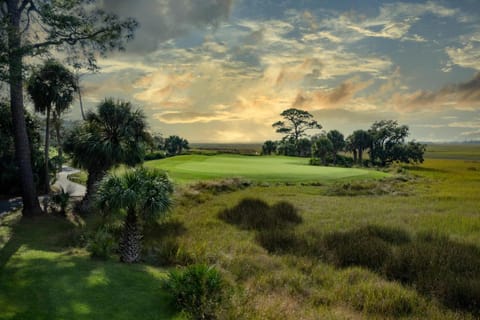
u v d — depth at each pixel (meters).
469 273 8.46
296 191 23.41
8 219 14.87
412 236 11.97
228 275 8.30
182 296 6.52
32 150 23.91
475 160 91.38
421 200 20.95
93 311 6.05
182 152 80.69
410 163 72.44
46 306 6.11
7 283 7.02
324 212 16.48
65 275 7.53
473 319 6.60
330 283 8.30
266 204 17.48
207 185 21.97
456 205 18.94
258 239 11.64
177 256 9.30
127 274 7.89
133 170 10.13
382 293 7.52
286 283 8.14
